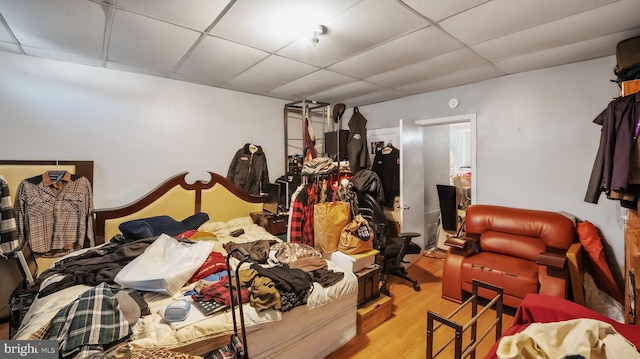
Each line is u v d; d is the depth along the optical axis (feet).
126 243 7.49
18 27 6.40
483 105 10.77
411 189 12.16
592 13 5.87
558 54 8.14
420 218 12.94
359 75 10.04
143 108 10.02
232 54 8.07
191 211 10.76
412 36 6.94
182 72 9.71
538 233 8.73
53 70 8.48
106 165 9.41
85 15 5.88
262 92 12.51
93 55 8.13
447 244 9.34
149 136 10.18
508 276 7.88
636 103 5.99
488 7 5.65
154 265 6.02
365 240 7.80
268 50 7.79
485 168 10.78
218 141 11.82
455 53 8.05
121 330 4.19
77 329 3.92
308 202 9.20
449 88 11.73
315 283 6.37
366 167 14.03
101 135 9.29
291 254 7.61
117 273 5.90
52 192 8.26
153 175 10.31
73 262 6.59
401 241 10.89
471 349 4.46
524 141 9.81
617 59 7.07
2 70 7.81
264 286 5.47
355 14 5.90
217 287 5.42
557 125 9.14
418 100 12.80
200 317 4.85
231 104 12.12
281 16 5.95
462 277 8.75
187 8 5.63
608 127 6.37
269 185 12.35
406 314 8.23
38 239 7.99
